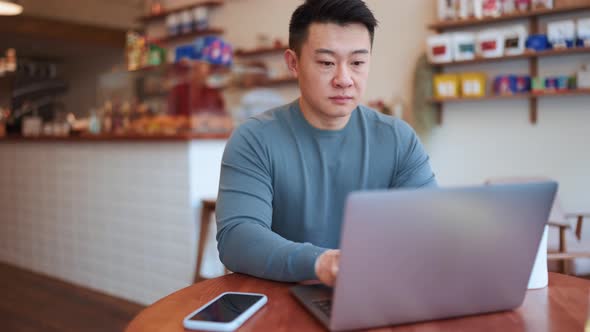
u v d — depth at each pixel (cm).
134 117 383
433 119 390
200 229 328
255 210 119
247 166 124
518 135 362
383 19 421
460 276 83
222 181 125
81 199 409
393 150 135
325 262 95
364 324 82
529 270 87
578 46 325
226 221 118
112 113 399
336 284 77
